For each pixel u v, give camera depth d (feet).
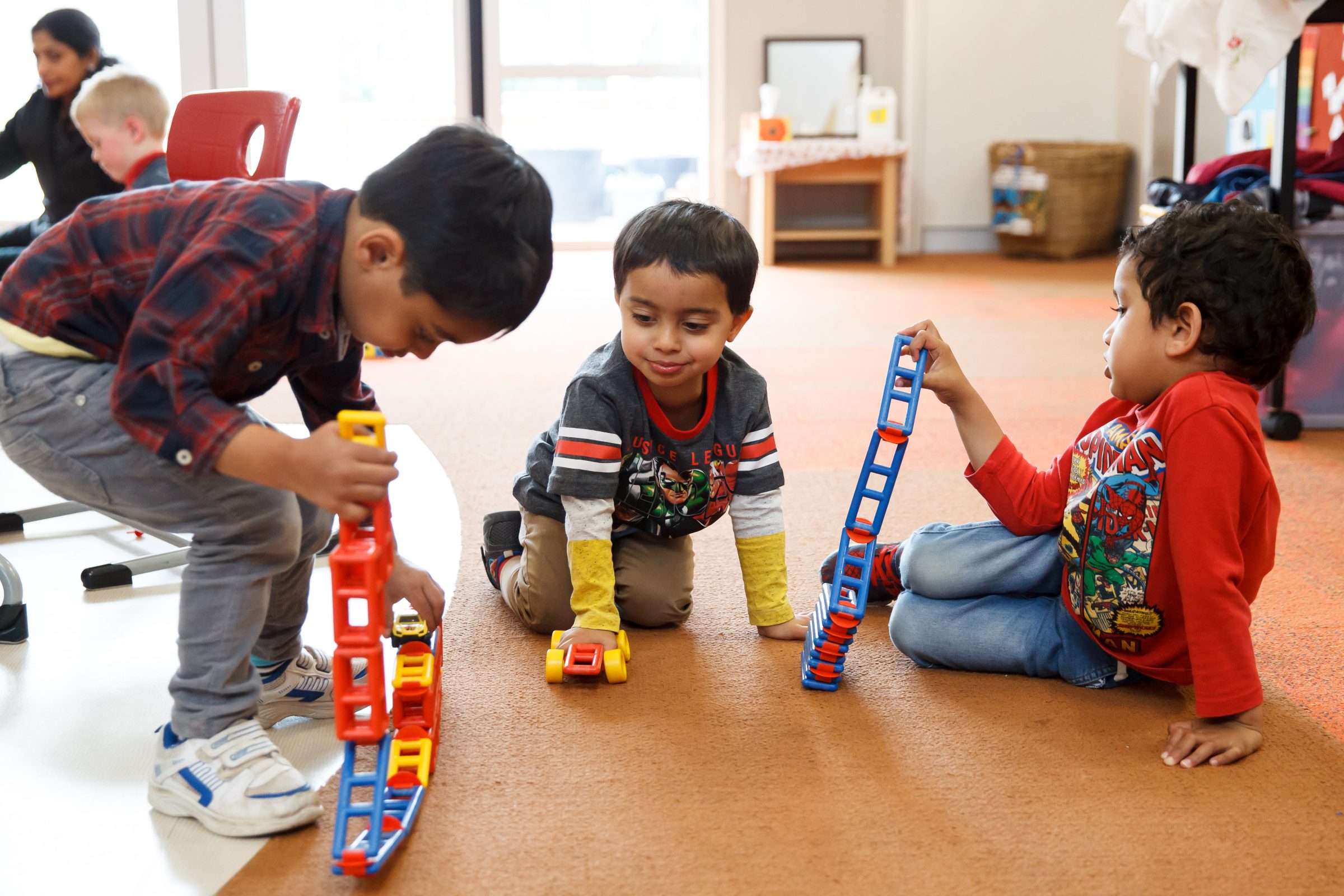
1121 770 3.20
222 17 15.85
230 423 2.56
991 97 17.65
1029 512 3.85
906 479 6.12
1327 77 8.70
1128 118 17.16
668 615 4.22
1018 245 17.21
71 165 8.03
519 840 2.85
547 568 4.09
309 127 17.16
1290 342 3.43
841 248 17.84
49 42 7.77
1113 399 3.81
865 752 3.30
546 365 9.52
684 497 3.98
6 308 2.86
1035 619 3.82
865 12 17.26
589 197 17.98
